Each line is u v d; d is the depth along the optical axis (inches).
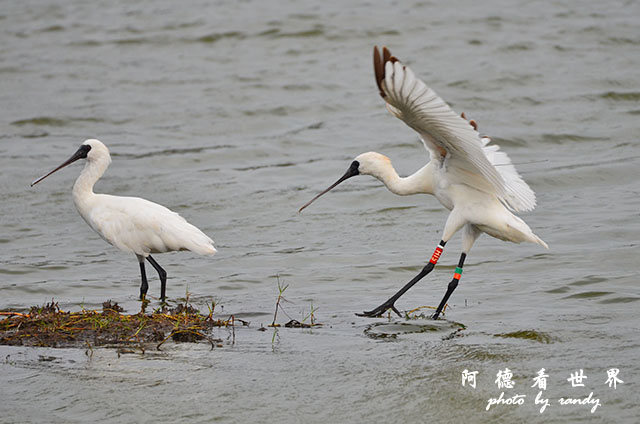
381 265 559.5
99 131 961.5
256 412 324.5
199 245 507.5
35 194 754.2
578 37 1245.1
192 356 386.9
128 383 354.0
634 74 1074.1
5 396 343.9
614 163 779.4
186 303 466.6
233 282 535.2
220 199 730.8
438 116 390.6
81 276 557.0
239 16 1424.7
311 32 1310.3
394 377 355.6
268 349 396.8
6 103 1063.0
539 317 434.0
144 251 507.5
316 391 343.0
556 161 800.9
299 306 478.6
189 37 1331.2
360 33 1299.2
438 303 478.3
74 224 683.4
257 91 1076.5
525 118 937.5
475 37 1259.8
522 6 1433.3
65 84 1144.2
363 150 866.1
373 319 449.1
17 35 1414.9
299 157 856.9
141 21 1445.6
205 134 942.4
